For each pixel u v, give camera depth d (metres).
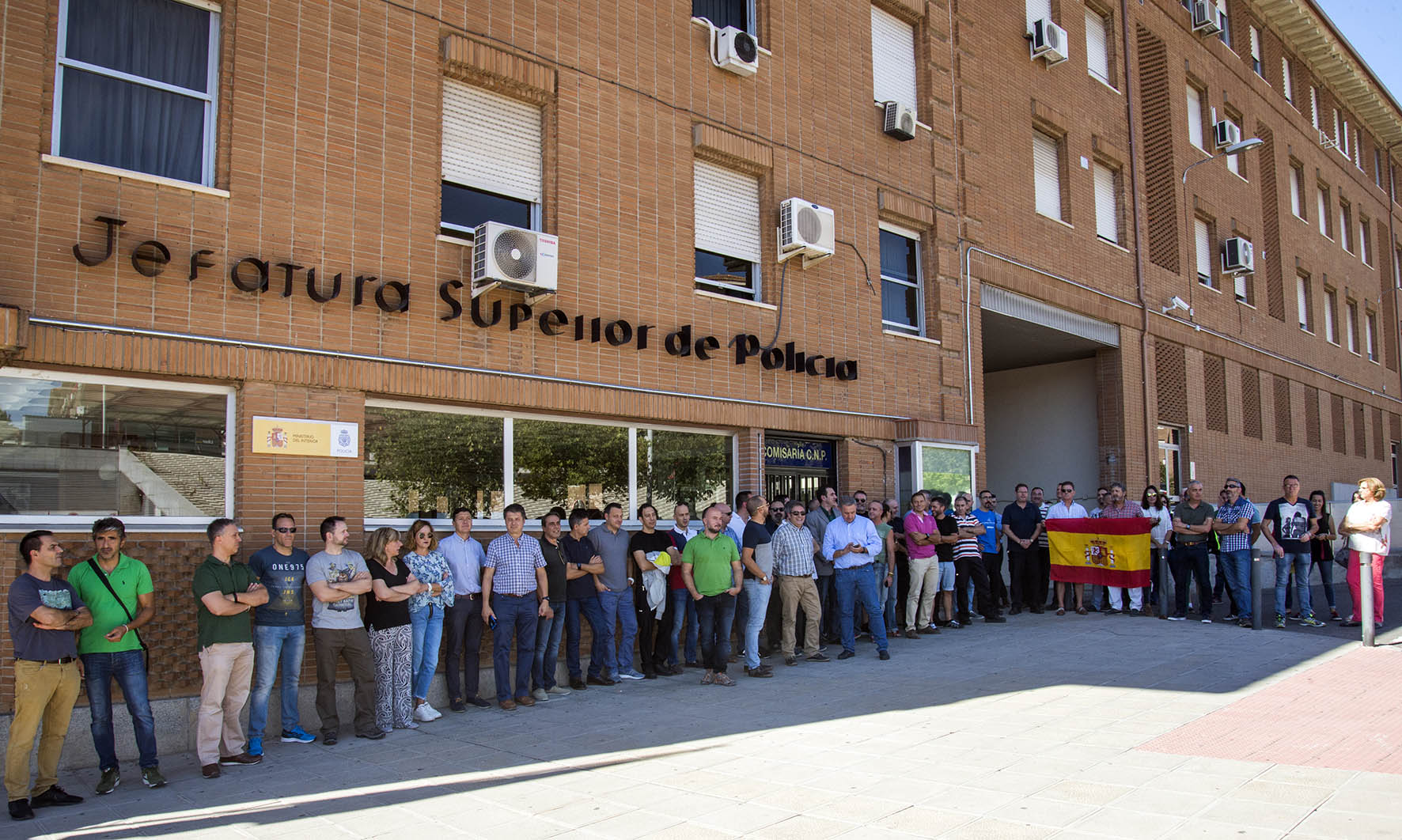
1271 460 23.23
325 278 8.52
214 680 6.78
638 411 10.65
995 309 15.65
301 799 6.04
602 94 10.73
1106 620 13.12
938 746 6.76
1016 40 16.62
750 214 12.42
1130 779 5.76
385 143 9.01
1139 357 18.80
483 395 9.39
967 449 14.50
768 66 12.55
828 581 11.96
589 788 6.04
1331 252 28.02
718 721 7.89
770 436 12.38
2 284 6.97
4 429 7.21
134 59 7.93
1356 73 28.89
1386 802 5.14
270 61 8.39
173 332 7.66
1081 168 17.83
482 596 8.95
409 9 9.29
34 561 6.15
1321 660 9.60
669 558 10.20
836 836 4.96
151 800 6.16
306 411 8.33
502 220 10.06
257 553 7.50
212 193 7.95
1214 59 22.53
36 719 5.94
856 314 13.29
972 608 13.81
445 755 7.09
